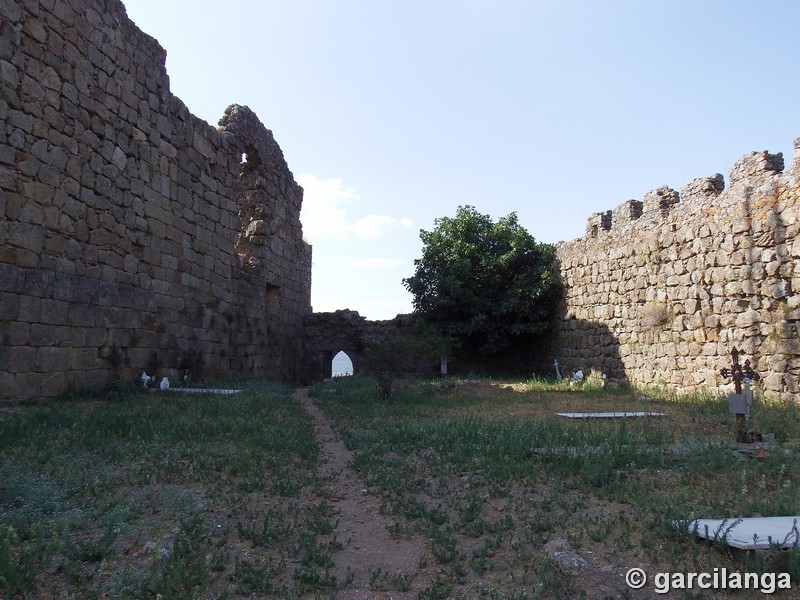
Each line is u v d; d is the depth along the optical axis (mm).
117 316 12203
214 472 6465
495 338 24234
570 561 4086
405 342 15594
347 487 6387
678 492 5473
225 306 17422
